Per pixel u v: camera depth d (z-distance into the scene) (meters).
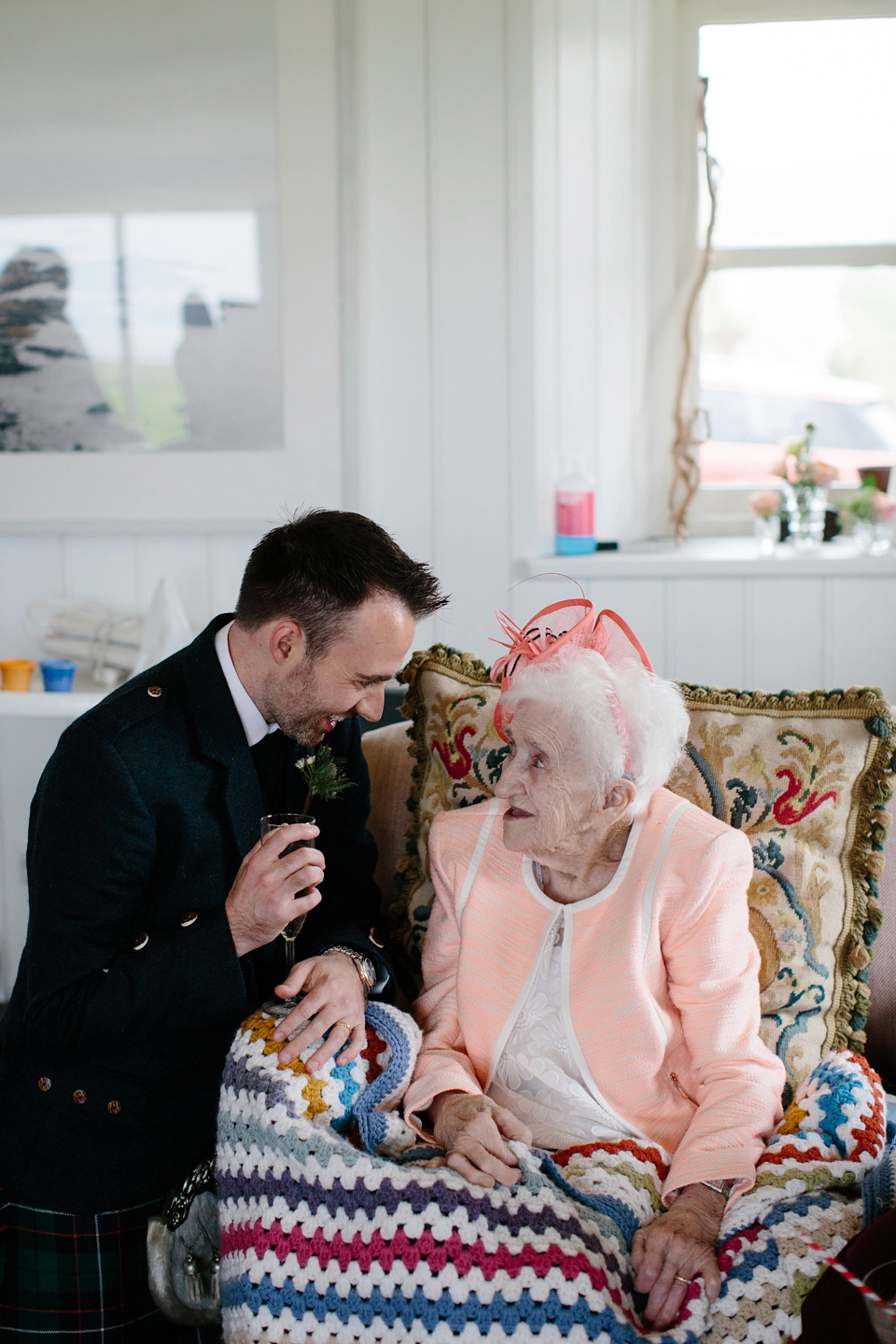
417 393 2.40
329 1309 1.08
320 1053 1.24
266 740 1.44
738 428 2.81
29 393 2.46
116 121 2.35
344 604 1.24
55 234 2.40
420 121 2.32
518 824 1.29
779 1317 1.02
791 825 1.40
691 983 1.27
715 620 2.39
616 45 2.55
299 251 2.34
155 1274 1.25
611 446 2.68
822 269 2.72
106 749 1.26
